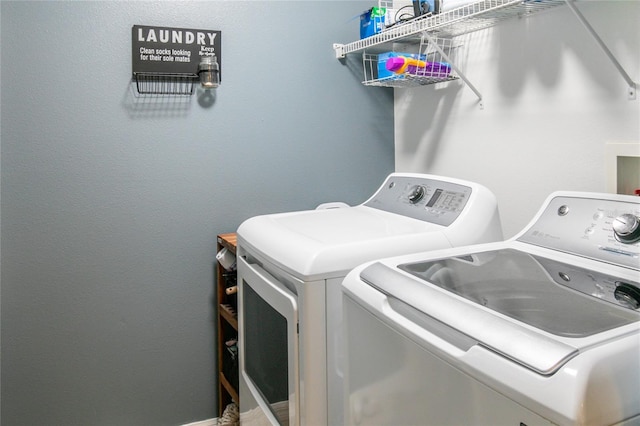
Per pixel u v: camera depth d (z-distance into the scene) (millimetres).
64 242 1972
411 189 1788
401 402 958
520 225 1773
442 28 1846
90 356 2055
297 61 2252
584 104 1521
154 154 2062
